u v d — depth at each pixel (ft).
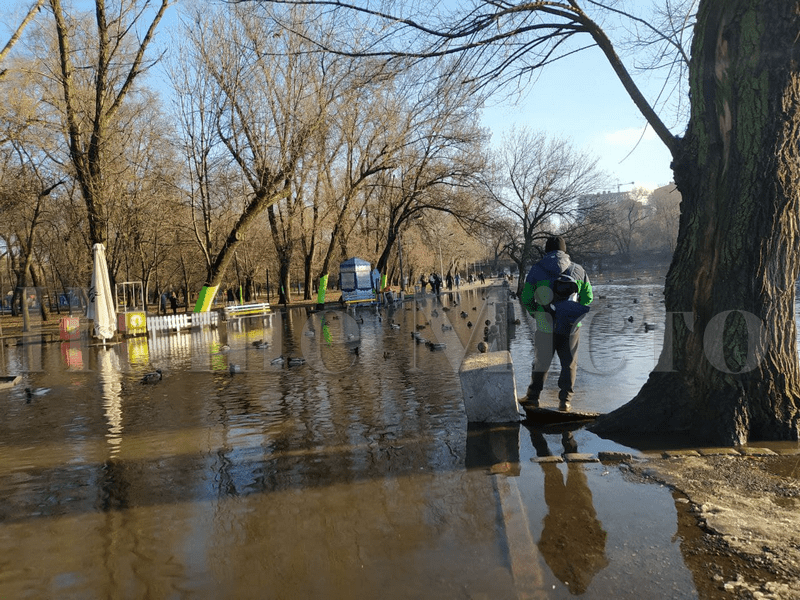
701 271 19.20
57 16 74.69
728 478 14.83
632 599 9.72
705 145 19.39
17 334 88.69
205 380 37.78
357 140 125.49
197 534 13.51
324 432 22.25
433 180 128.36
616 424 20.21
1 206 95.55
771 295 17.99
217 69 90.33
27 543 13.48
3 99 72.54
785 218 17.88
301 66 84.28
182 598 10.74
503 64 27.40
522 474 16.16
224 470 18.21
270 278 244.63
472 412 22.29
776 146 17.70
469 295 163.22
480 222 125.49
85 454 20.98
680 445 17.99
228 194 114.83
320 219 142.61
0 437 24.48
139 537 13.52
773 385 18.07
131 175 98.17
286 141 90.07
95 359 54.80
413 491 15.46
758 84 17.67
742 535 11.62
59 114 82.43
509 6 25.75
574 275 22.47
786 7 17.22
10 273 179.93
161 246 150.00
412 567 11.36
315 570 11.48
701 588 9.93
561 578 10.51
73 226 108.99
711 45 18.90
